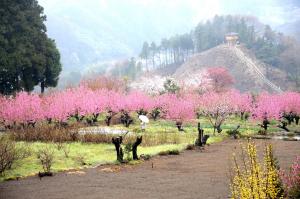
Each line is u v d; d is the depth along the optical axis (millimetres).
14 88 63750
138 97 48250
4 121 39219
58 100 42688
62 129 32406
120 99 45906
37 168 19594
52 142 29125
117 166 19891
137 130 38188
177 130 39781
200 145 27516
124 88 72500
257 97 64500
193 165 19984
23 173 18438
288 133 38156
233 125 46000
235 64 174375
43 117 39219
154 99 51312
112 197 13672
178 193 14070
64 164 20688
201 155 23516
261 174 8938
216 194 13805
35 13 69250
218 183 15594
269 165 9000
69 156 23016
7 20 63812
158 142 29250
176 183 15734
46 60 68000
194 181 16078
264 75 172750
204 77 105250
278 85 165500
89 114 46781
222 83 105125
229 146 27891
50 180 16781
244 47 197125
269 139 32188
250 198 8625
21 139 30359
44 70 66500
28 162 21047
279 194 10438
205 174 17516
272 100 47625
